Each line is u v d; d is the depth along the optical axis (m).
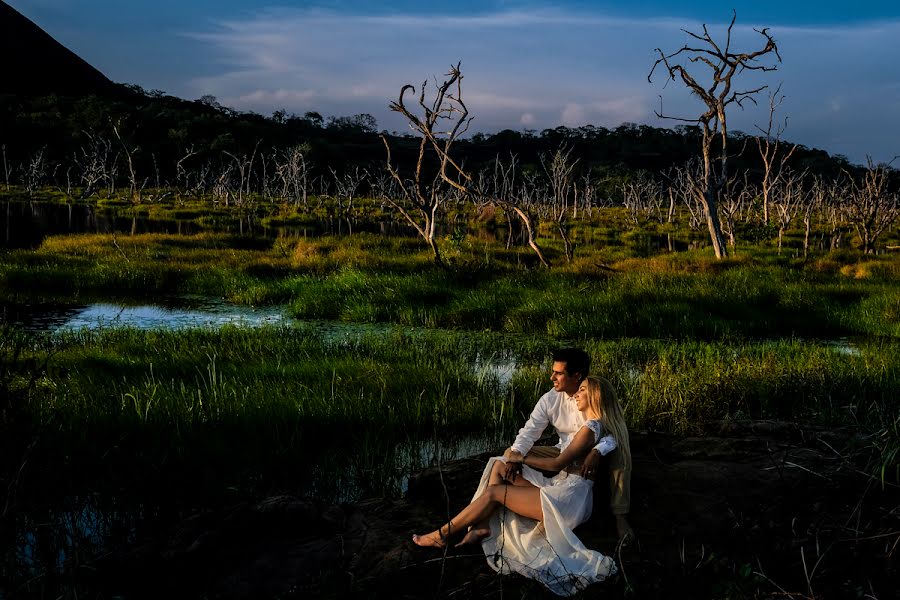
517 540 3.92
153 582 3.95
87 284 16.97
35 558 4.25
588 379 4.43
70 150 74.81
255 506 4.45
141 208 47.34
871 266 19.02
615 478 4.27
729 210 28.00
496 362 10.16
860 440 5.14
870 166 26.91
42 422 5.61
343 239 25.08
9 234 28.48
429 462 6.13
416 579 3.83
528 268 19.34
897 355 9.76
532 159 120.06
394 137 130.12
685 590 3.58
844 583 3.55
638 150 122.44
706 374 8.42
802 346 11.16
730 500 4.55
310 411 6.78
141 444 5.86
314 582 3.85
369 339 11.06
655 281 15.84
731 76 20.80
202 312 14.43
